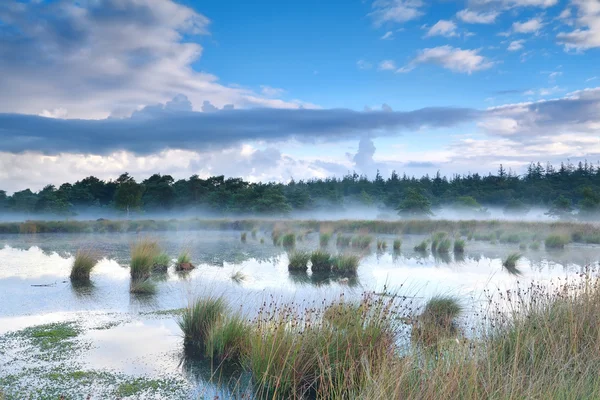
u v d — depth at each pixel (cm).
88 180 9562
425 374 399
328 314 630
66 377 534
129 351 632
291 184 10869
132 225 3747
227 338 615
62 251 1964
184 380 529
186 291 1059
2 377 531
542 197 10100
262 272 1399
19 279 1223
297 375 501
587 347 499
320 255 1462
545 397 361
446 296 862
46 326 760
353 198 9469
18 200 6931
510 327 589
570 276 1282
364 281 1227
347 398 435
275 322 594
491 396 356
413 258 1795
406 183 11038
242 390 502
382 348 514
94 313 853
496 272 1396
